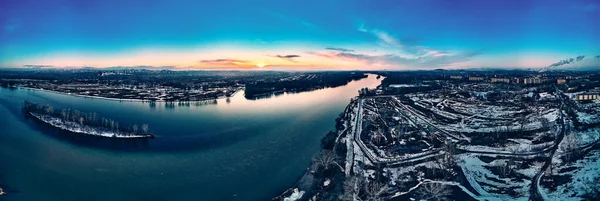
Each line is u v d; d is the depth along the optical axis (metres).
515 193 94.88
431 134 158.00
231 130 184.25
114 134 169.12
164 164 130.75
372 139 154.50
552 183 97.75
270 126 194.25
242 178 117.88
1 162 130.62
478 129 169.75
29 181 113.88
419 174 112.00
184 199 102.44
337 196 100.38
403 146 142.88
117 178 117.12
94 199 102.00
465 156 127.44
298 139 165.12
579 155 114.94
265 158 137.38
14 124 195.38
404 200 94.69
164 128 190.50
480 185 101.62
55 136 169.50
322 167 119.88
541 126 162.75
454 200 92.88
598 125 151.50
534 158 119.69
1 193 103.75
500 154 127.44
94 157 138.25
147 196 104.19
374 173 114.94
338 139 156.12
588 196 86.44
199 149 149.75
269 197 104.25
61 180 115.00
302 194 103.38
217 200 102.12
